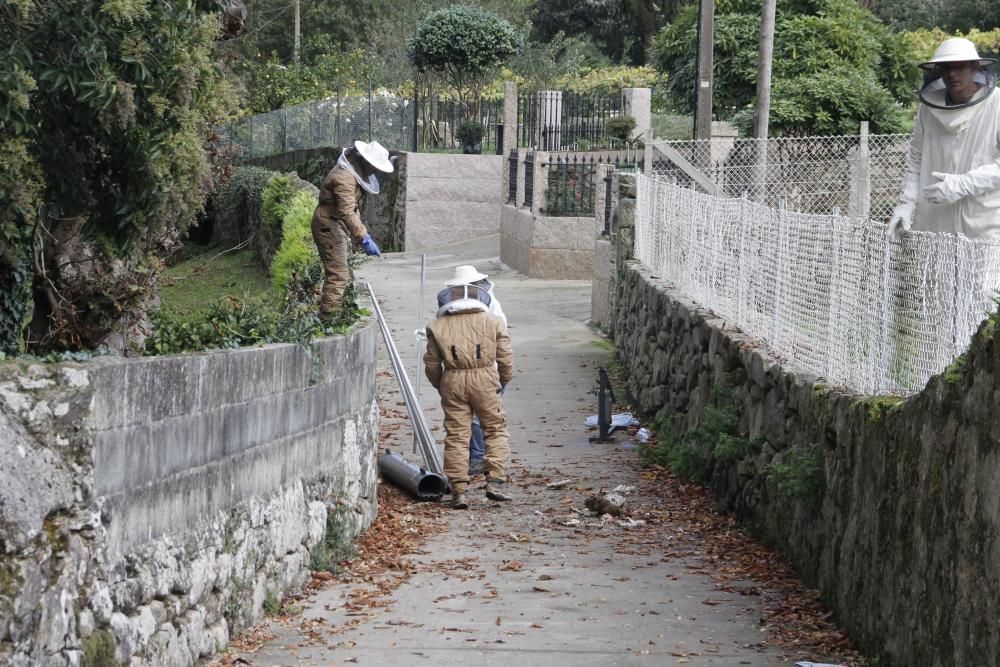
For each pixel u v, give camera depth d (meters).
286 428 8.72
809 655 7.76
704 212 15.10
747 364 11.79
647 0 63.06
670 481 13.61
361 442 10.84
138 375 6.34
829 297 9.77
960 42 9.80
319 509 9.54
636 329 18.94
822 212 19.27
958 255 7.09
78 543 5.73
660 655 7.74
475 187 42.06
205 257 31.25
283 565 8.74
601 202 24.55
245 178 30.75
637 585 9.54
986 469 5.96
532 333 24.05
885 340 8.40
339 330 10.54
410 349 22.50
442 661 7.58
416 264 37.16
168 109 7.61
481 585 9.51
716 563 10.26
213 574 7.40
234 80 8.56
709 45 24.64
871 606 7.63
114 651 6.02
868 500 7.86
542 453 15.30
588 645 7.93
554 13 64.38
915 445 7.02
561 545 10.98
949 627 6.33
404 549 10.62
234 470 7.76
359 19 69.19
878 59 30.33
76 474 5.73
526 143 37.97
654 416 16.58
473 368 12.59
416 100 42.78
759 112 22.20
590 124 35.91
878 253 8.57
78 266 8.53
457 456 12.55
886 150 19.19
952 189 9.54
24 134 7.15
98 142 7.77
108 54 7.22
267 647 7.74
